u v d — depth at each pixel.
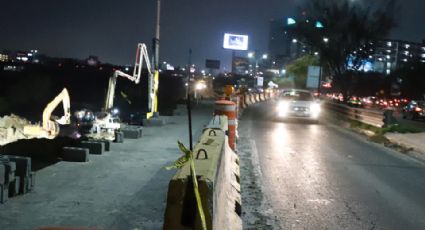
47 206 7.01
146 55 20.70
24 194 7.57
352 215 7.95
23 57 141.75
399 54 135.00
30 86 73.88
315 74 46.75
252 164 12.05
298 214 7.86
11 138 23.67
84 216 6.64
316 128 22.77
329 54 45.34
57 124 24.72
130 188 8.34
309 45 46.97
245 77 78.44
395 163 13.42
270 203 8.46
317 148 15.55
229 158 8.90
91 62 108.69
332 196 9.16
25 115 49.03
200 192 3.68
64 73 88.88
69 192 7.86
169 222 3.62
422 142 17.62
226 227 5.37
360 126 23.44
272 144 15.95
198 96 47.00
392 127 21.19
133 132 14.80
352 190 9.74
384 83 80.31
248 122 24.28
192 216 3.67
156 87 20.75
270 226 7.18
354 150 15.60
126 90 58.69
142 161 10.96
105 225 6.33
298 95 27.58
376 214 8.06
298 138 18.08
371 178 11.08
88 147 11.59
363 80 77.62
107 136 15.80
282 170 11.45
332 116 30.78
